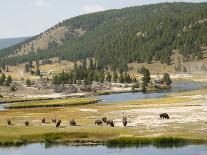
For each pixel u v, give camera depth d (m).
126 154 94.00
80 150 100.12
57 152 98.62
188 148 96.81
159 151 95.31
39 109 196.38
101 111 173.62
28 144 108.50
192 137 105.25
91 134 112.25
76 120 145.88
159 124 126.44
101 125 130.38
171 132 111.62
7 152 99.81
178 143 102.94
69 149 101.62
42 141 110.50
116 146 103.50
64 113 172.62
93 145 105.56
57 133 113.38
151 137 106.00
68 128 122.00
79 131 115.06
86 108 191.00
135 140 105.56
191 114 146.62
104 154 94.88
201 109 160.25
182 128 117.19
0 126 129.12
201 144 100.69
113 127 123.06
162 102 198.38
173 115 146.62
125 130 116.38
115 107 187.88
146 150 97.06
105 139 108.12
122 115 155.12
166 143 103.94
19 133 115.50
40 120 149.75
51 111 183.62
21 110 194.62
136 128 119.88
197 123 125.06
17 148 104.00
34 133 114.06
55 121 141.88
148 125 125.44
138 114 155.38
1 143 108.50
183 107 170.62
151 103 197.00
